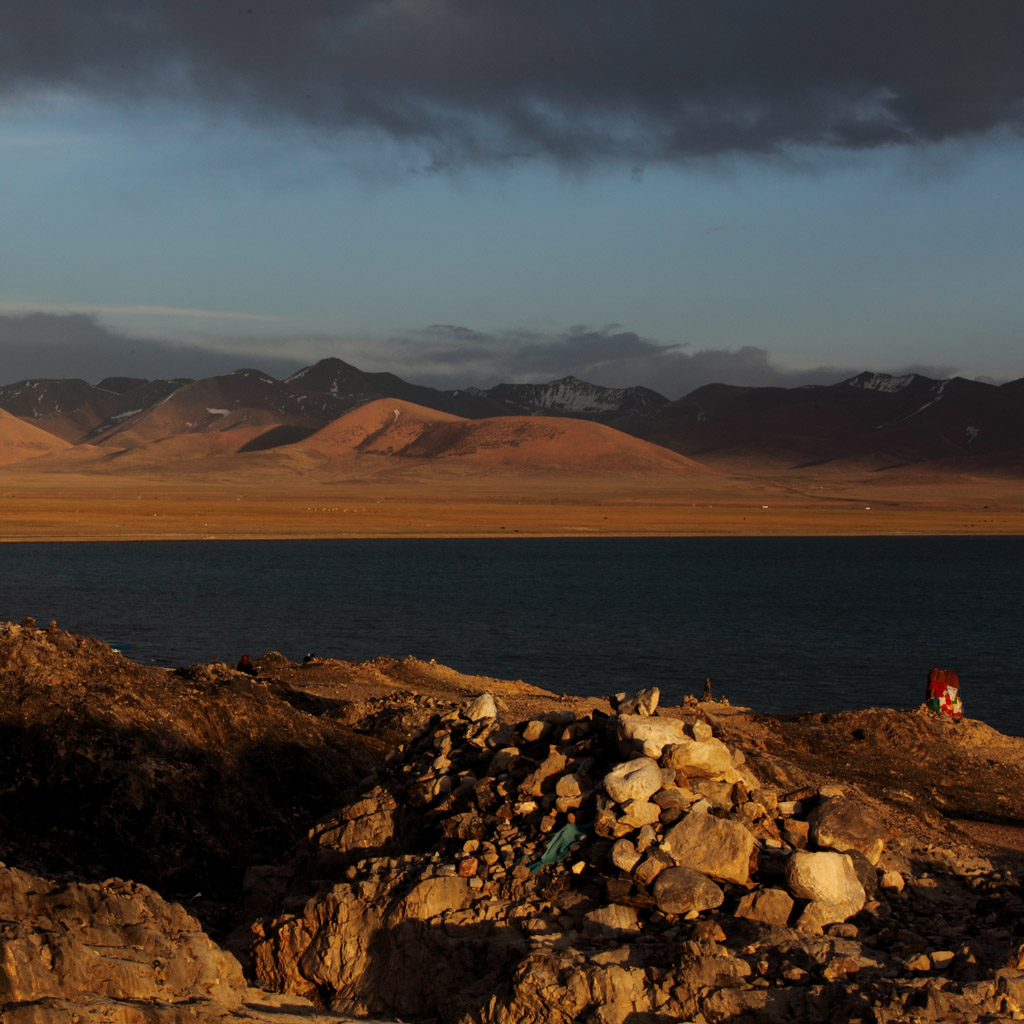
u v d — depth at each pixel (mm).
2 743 17094
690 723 12133
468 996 9367
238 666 35438
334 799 19891
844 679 52781
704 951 8891
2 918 9047
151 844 16109
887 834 12875
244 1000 9586
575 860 10766
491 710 14547
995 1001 8219
